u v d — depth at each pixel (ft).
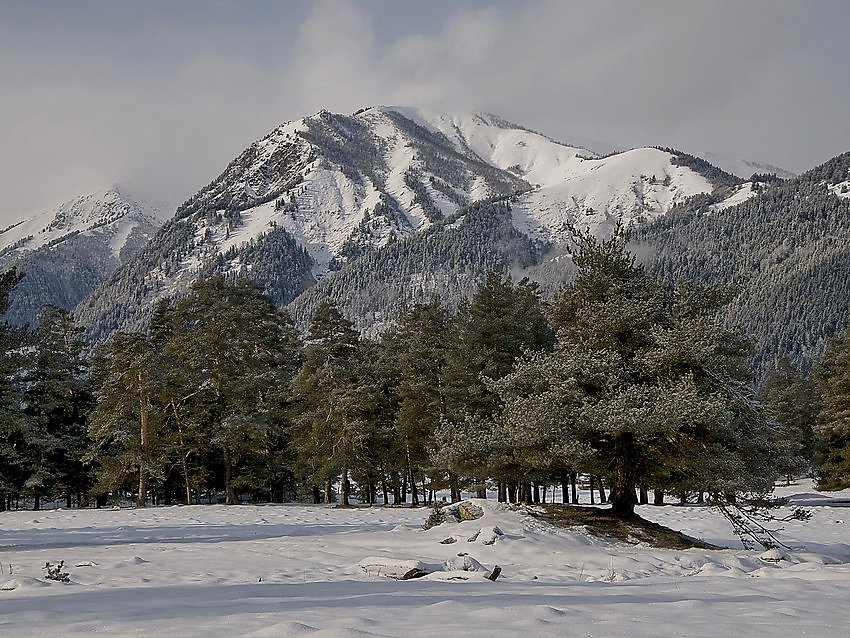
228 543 59.52
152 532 76.28
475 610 21.11
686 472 59.88
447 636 16.70
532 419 57.82
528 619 19.30
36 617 21.27
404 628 17.89
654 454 60.39
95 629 18.75
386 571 38.60
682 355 57.52
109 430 132.05
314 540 60.23
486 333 103.65
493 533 51.85
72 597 27.84
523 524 56.34
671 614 21.01
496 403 96.73
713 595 27.76
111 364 133.39
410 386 120.88
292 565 44.16
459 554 49.44
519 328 102.73
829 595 27.84
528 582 34.96
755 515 59.41
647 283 66.08
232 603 24.64
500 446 62.49
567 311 68.03
